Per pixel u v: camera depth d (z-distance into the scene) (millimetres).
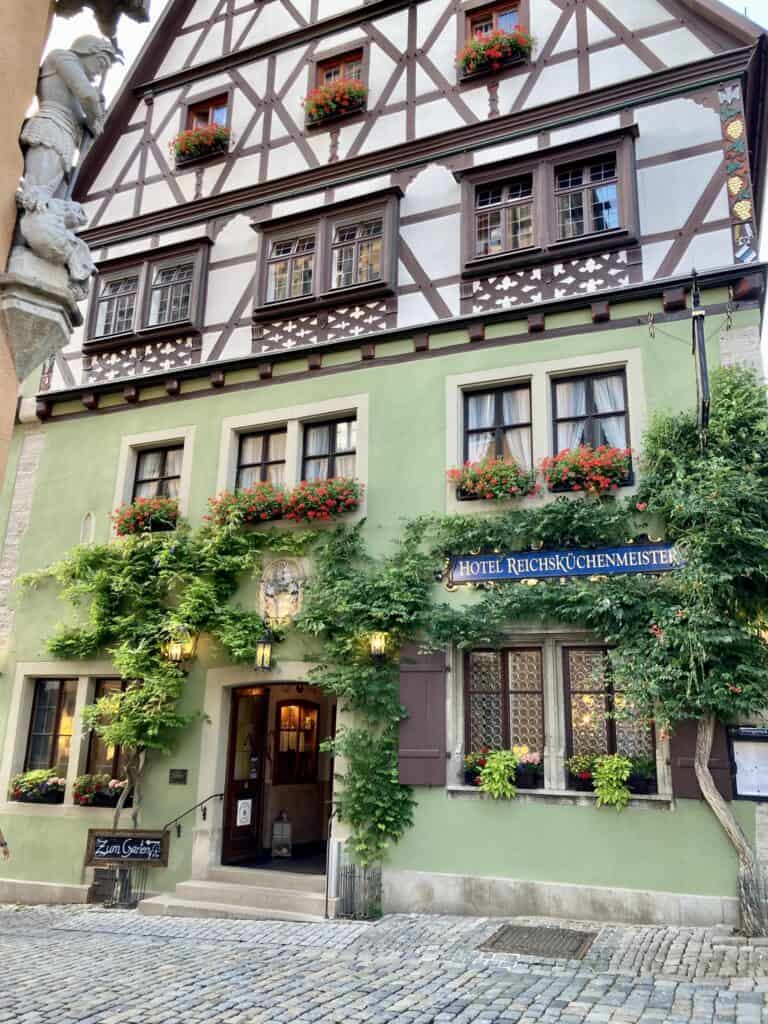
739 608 7641
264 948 7133
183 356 11789
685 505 7727
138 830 9508
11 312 4973
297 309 10961
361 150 11367
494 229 10172
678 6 9883
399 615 9016
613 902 7750
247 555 10164
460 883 8352
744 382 8258
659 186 9391
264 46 12531
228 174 12289
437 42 11266
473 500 9383
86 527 11734
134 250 12719
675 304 8922
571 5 10484
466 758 8695
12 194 5059
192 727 10227
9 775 11055
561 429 9328
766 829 7324
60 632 10961
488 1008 5176
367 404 10273
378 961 6539
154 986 5809
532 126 10250
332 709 12141
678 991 5426
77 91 5457
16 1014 5137
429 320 10219
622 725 8344
